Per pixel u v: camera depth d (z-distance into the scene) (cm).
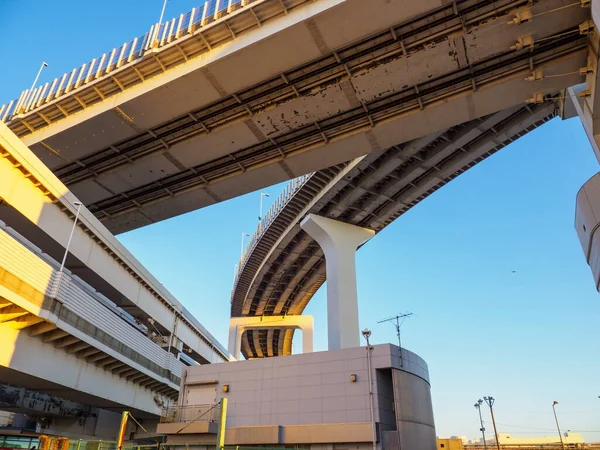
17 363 2948
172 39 3403
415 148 4744
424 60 3203
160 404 5231
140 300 4866
